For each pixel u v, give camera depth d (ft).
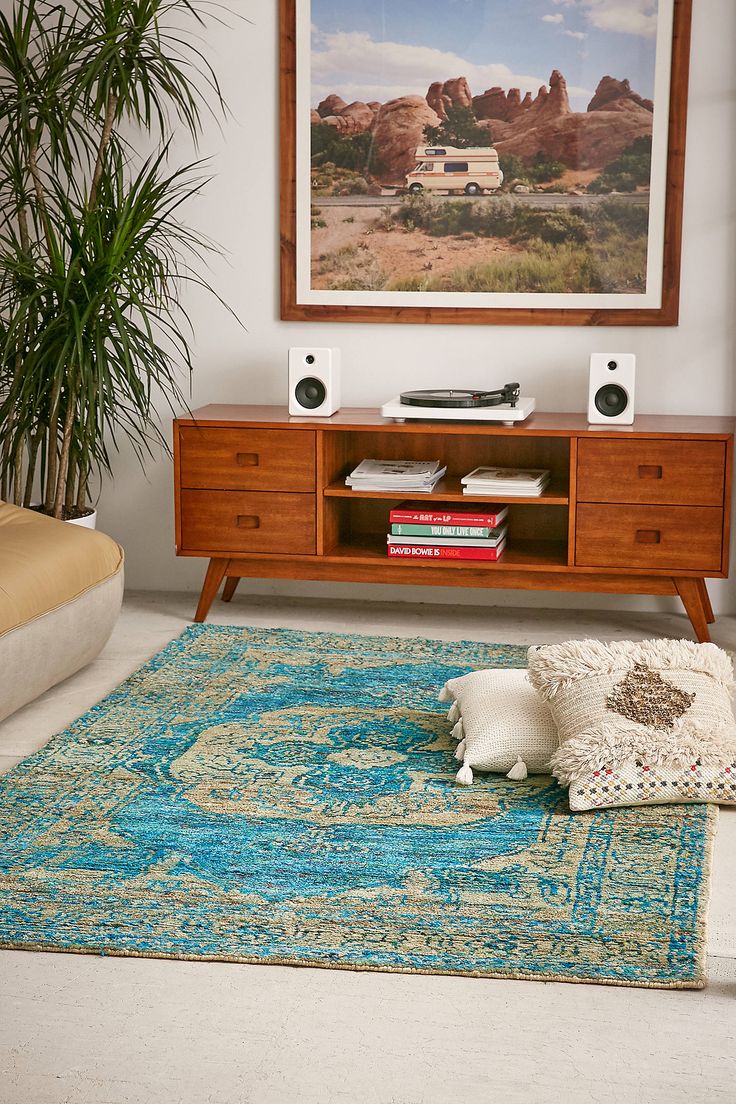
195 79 13.76
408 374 13.96
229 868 7.64
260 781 8.93
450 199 13.53
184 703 10.56
